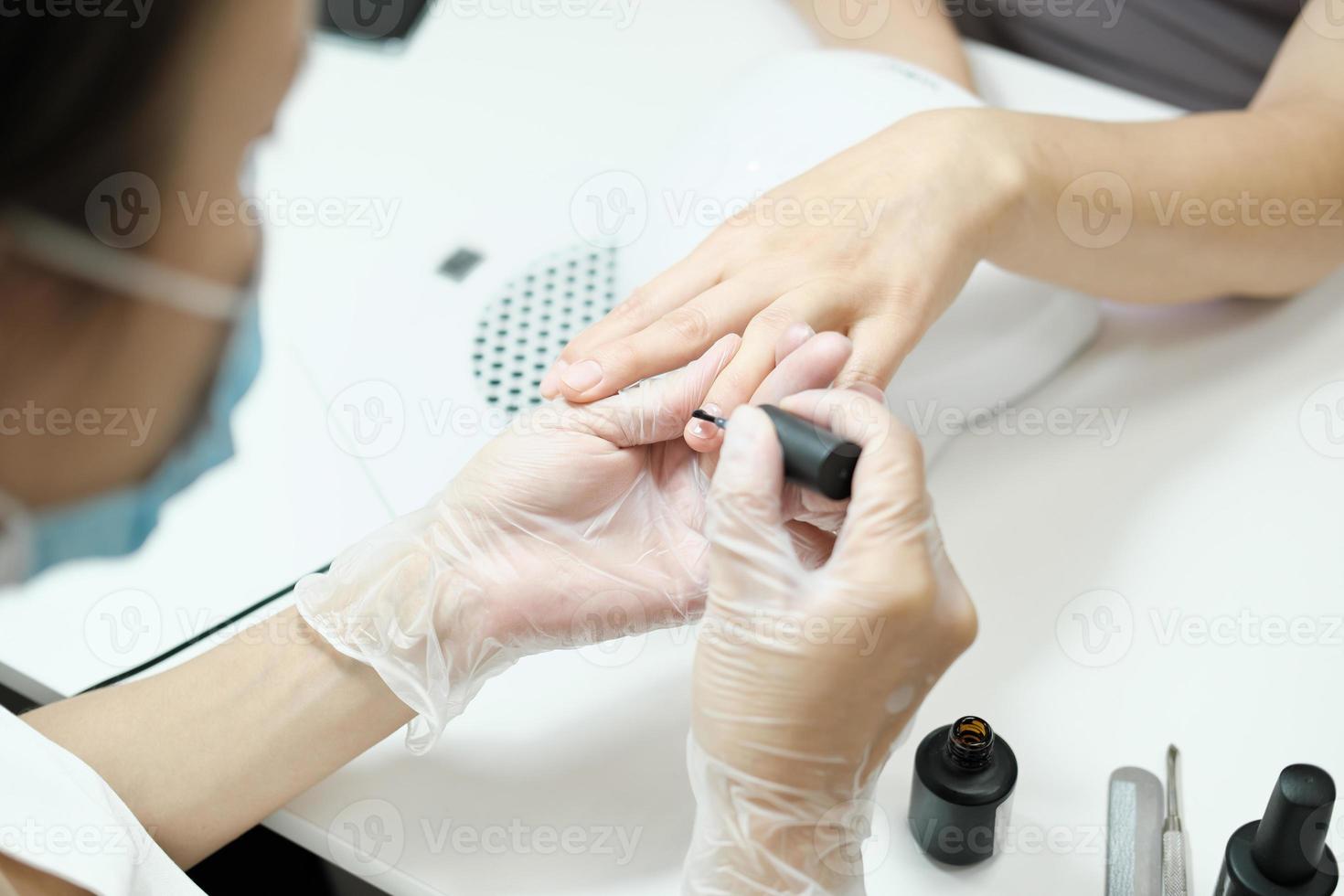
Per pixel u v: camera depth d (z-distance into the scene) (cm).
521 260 91
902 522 66
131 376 57
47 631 79
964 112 84
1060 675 77
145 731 75
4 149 54
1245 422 83
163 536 82
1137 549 80
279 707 75
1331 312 87
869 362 77
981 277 84
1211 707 75
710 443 74
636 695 77
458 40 104
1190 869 71
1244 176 85
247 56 55
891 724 68
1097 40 113
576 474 75
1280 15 107
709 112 87
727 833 69
